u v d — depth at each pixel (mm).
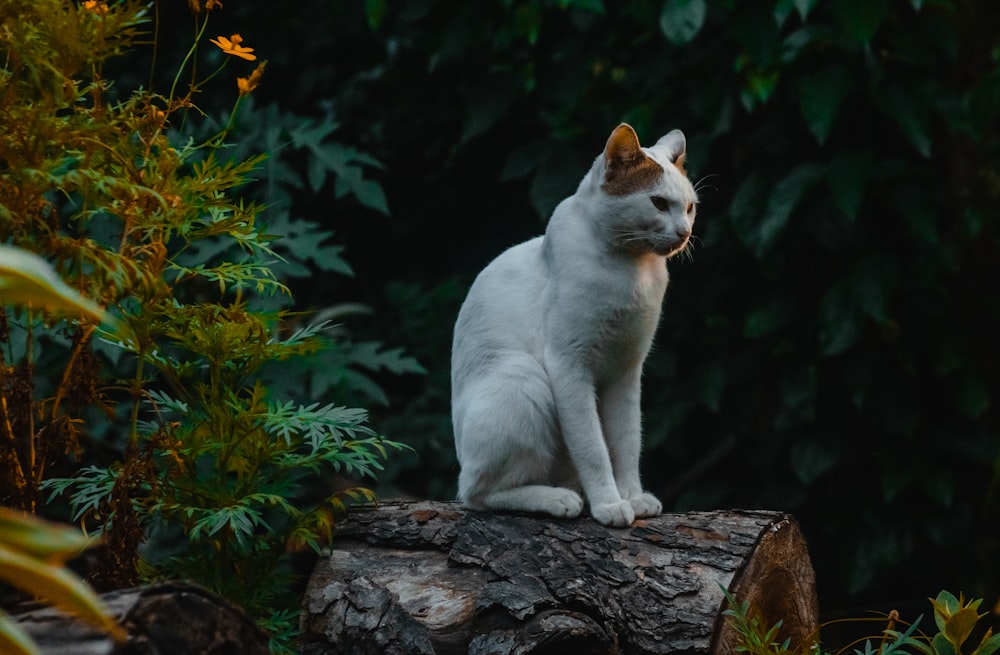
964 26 4992
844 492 4773
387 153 5969
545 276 3021
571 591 2467
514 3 4875
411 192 5969
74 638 1658
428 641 2385
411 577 2604
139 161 2467
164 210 2178
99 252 2053
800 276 4738
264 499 2535
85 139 2109
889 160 4480
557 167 4898
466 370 3047
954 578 4809
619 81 4898
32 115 2070
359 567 2668
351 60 5891
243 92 2410
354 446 2701
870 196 4523
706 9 4617
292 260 4758
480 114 5016
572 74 4941
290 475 3564
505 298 3043
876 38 4484
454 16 5027
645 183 2871
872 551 4590
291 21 5742
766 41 4352
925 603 4812
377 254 6012
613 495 2826
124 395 4586
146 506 2598
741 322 4988
